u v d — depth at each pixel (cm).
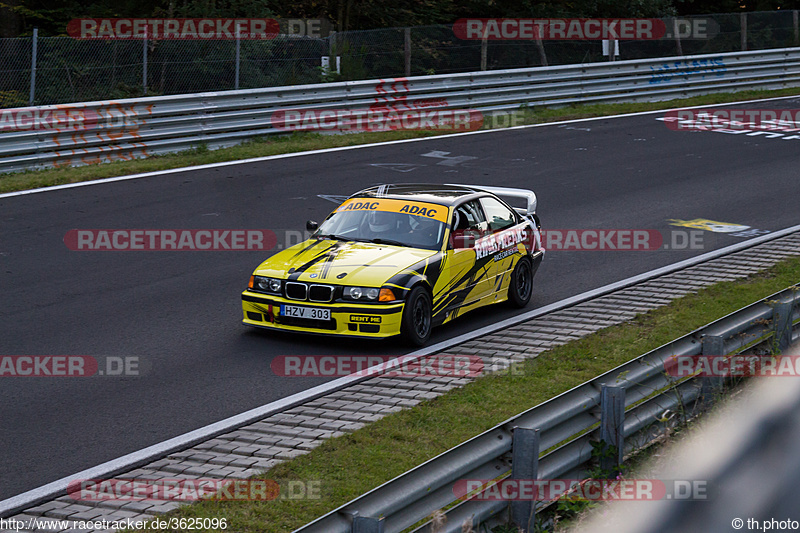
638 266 3300
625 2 9456
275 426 1798
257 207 3969
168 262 3177
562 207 4191
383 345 2412
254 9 6656
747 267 3228
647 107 7131
